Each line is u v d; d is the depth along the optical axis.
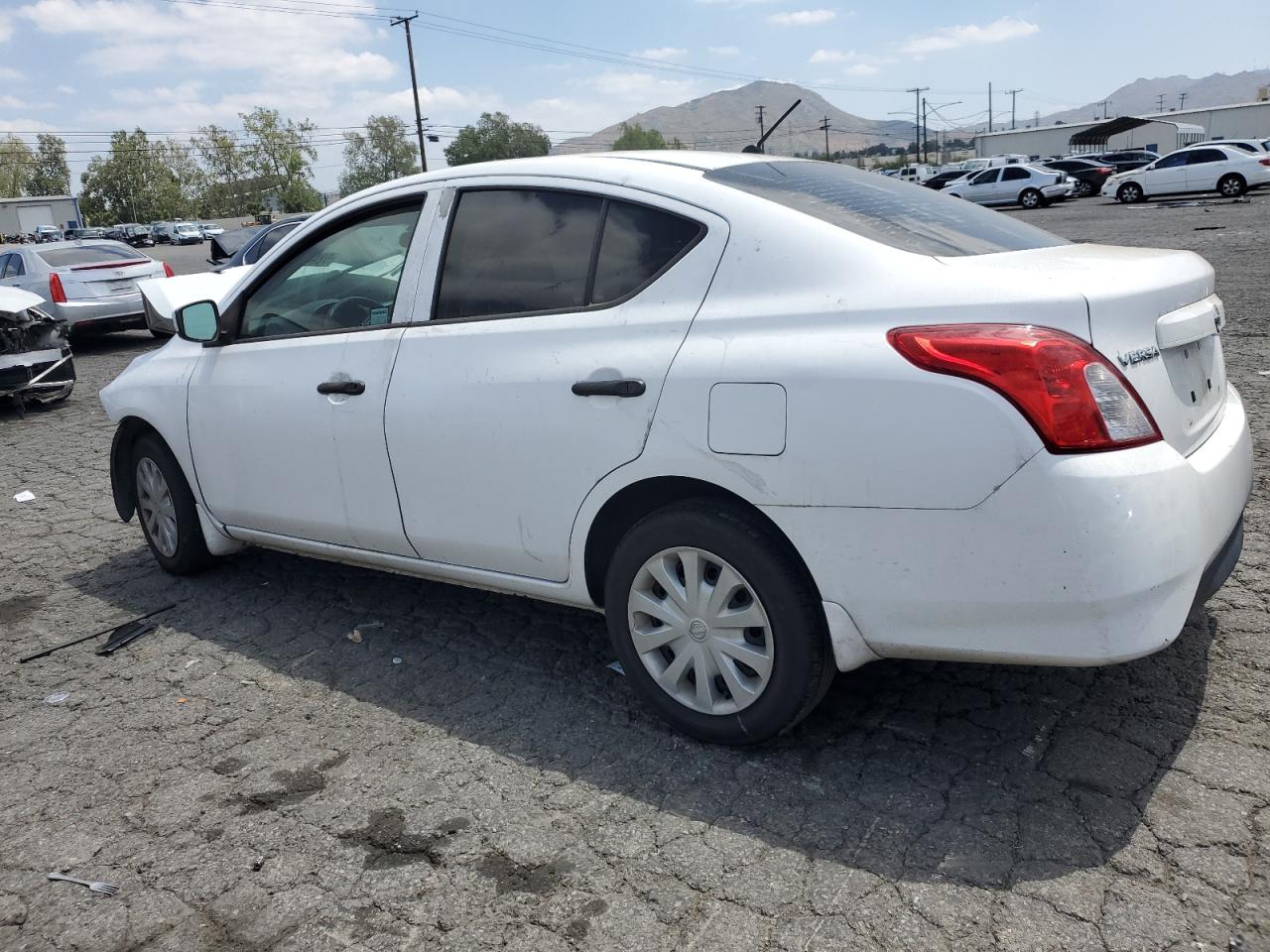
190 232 70.12
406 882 2.58
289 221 13.70
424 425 3.46
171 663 3.99
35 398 9.73
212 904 2.55
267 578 4.87
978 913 2.32
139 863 2.73
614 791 2.91
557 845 2.69
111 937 2.46
